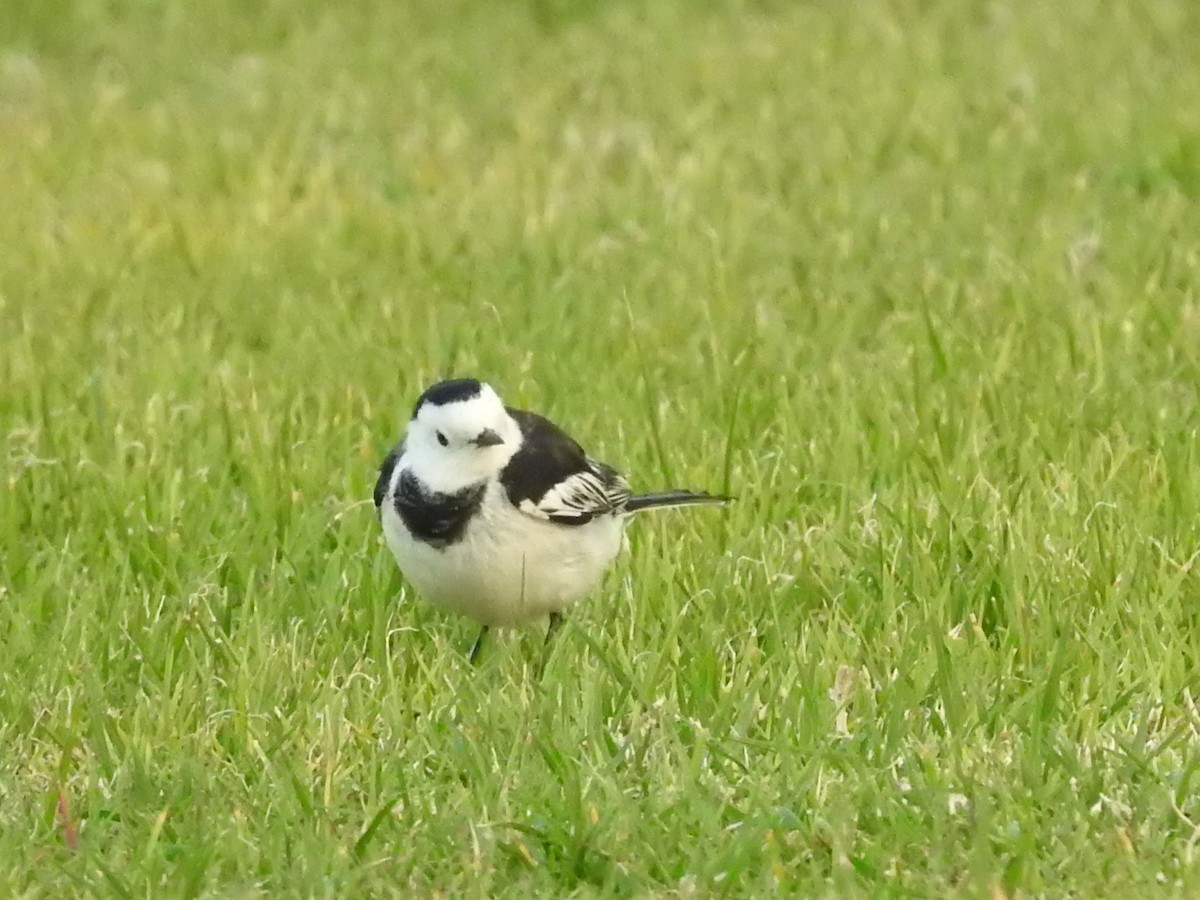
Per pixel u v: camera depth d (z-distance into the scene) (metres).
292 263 18.09
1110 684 10.19
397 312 16.50
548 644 11.11
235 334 16.27
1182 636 10.84
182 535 12.44
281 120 22.89
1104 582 11.27
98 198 20.06
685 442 13.56
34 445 13.80
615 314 16.27
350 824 9.38
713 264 17.45
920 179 20.00
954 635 10.75
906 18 27.05
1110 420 13.73
